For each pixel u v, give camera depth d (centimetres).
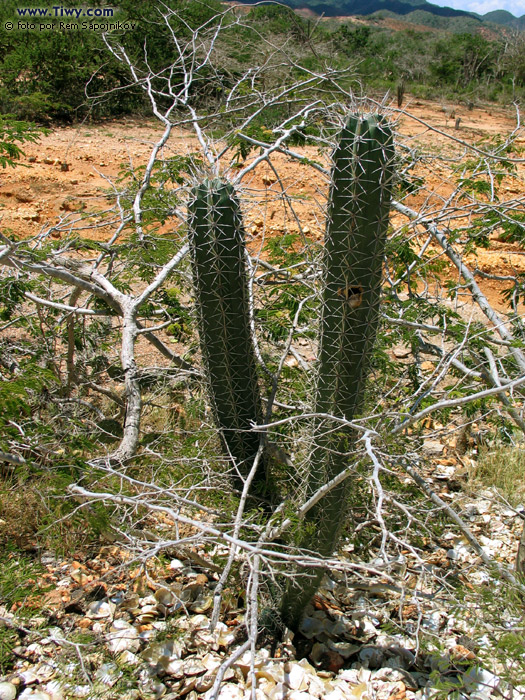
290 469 294
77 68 1424
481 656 238
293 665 266
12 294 394
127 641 273
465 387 303
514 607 251
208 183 257
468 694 255
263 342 436
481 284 719
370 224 227
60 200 862
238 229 259
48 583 303
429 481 411
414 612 301
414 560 326
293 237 442
